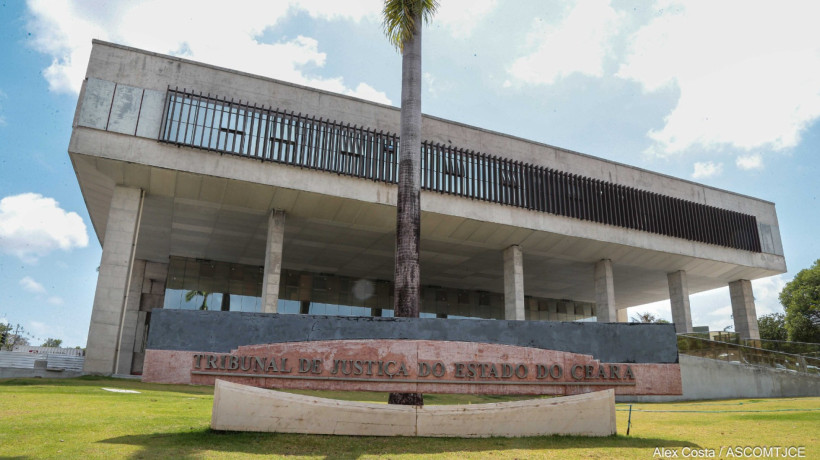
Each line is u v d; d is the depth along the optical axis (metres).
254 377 9.58
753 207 38.03
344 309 38.69
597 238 30.69
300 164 24.05
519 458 7.77
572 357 10.49
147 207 26.16
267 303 24.14
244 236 30.39
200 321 9.89
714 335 28.00
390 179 25.73
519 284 29.73
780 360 25.72
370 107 26.45
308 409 9.12
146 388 16.83
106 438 7.89
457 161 27.75
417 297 11.93
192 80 23.36
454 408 9.49
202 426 9.41
